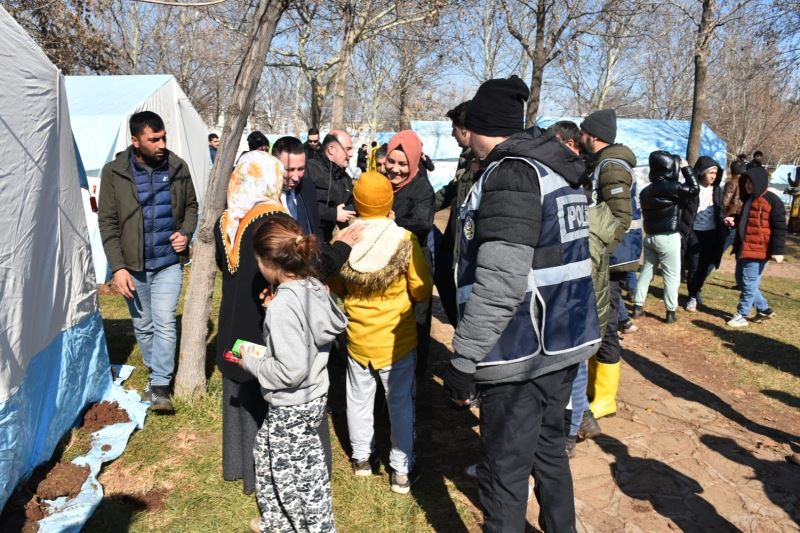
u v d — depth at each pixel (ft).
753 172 22.38
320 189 16.48
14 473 8.86
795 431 14.29
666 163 21.74
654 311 25.14
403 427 10.53
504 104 7.61
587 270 7.83
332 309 8.22
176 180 12.82
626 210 12.62
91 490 9.68
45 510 9.06
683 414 14.92
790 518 10.62
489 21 52.95
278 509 8.75
